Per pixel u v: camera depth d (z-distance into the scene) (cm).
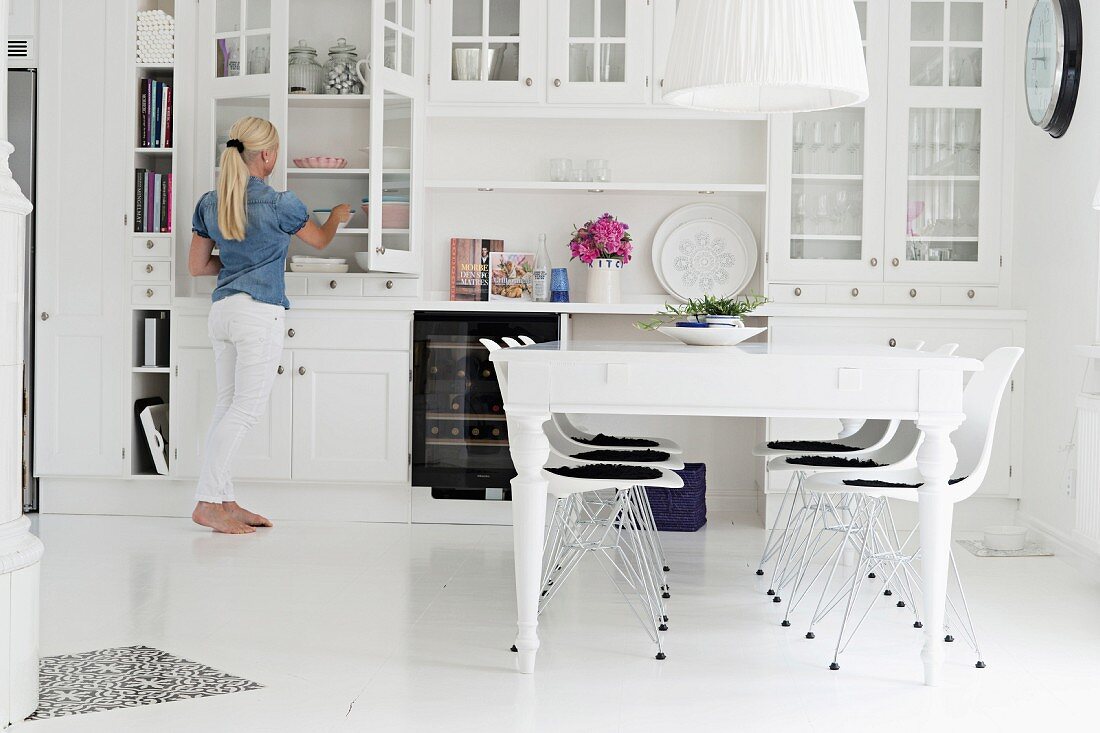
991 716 256
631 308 496
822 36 293
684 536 485
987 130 516
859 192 525
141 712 255
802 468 343
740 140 552
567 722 250
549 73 521
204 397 507
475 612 348
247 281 471
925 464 283
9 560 245
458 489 509
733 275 545
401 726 247
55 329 514
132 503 521
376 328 502
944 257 521
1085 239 428
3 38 256
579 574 403
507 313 499
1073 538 428
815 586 389
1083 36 439
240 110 512
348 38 537
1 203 248
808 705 263
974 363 279
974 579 401
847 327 493
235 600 361
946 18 516
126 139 510
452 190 555
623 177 555
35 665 256
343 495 516
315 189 529
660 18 519
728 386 282
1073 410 437
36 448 515
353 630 326
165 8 537
